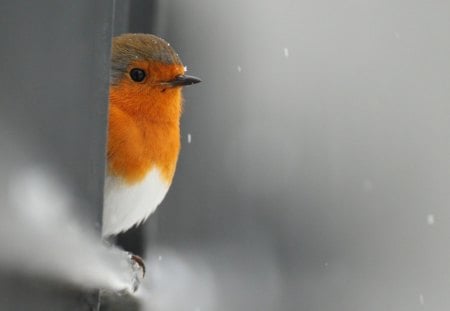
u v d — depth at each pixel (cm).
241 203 1290
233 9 1349
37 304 685
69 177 693
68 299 712
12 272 666
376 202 1406
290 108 1384
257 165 1327
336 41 1450
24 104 664
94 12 698
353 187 1405
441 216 1416
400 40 1478
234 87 1330
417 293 1375
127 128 933
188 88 1291
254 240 1277
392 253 1388
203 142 1291
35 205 674
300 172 1362
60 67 683
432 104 1470
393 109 1466
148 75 955
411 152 1444
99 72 703
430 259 1402
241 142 1320
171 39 1230
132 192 936
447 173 1454
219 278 1218
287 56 1392
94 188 706
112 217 939
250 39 1362
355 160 1420
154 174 952
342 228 1370
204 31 1294
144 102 952
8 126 655
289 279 1297
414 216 1420
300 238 1323
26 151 667
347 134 1422
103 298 998
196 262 1209
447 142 1462
